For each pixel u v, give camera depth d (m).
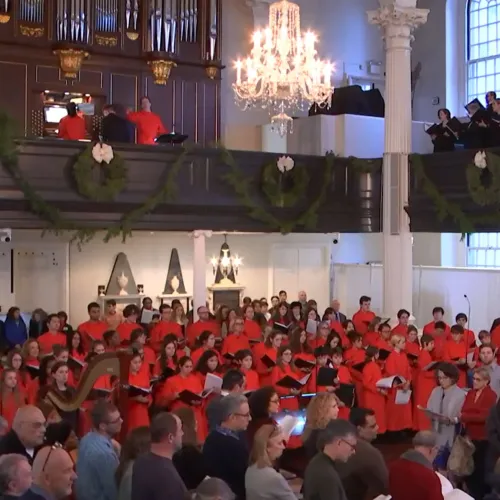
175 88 18.80
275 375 11.11
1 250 17.25
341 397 10.69
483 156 14.59
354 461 6.12
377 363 12.32
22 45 17.08
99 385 10.26
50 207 13.53
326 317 14.91
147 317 15.38
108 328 14.23
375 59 22.14
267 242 19.98
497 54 20.62
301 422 9.70
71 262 17.94
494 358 11.12
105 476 5.76
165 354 11.13
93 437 6.00
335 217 16.36
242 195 15.29
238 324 13.23
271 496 5.30
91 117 17.45
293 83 14.05
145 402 10.21
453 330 12.84
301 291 18.42
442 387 9.27
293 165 15.67
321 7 21.31
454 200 15.46
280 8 14.19
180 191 14.80
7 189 13.31
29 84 17.19
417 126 19.09
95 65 17.88
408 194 16.22
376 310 19.56
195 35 18.97
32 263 17.55
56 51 17.28
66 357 10.04
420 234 21.55
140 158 14.44
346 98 18.91
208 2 18.91
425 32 22.00
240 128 20.31
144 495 5.05
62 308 17.80
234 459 5.98
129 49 18.17
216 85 19.30
